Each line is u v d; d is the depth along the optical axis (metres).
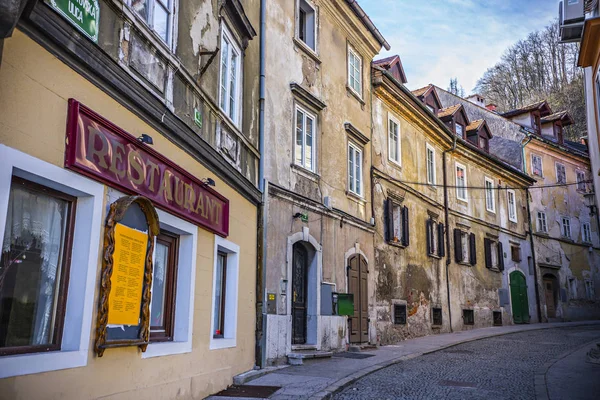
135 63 6.29
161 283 7.36
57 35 4.82
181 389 7.22
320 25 15.41
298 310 13.20
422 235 21.42
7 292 4.55
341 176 15.65
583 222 36.44
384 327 17.45
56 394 4.69
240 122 10.48
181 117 7.55
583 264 35.47
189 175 7.64
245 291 10.54
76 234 5.27
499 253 28.09
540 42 66.19
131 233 5.93
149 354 6.35
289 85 13.34
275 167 12.36
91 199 5.35
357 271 15.95
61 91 4.93
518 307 29.06
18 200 4.69
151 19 6.76
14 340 4.61
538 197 33.03
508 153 33.09
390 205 18.77
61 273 5.14
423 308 20.67
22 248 4.72
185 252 7.76
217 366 8.68
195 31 8.17
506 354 15.00
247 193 10.77
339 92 16.11
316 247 13.77
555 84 62.25
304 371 10.88
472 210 26.36
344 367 11.59
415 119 21.44
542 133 36.78
